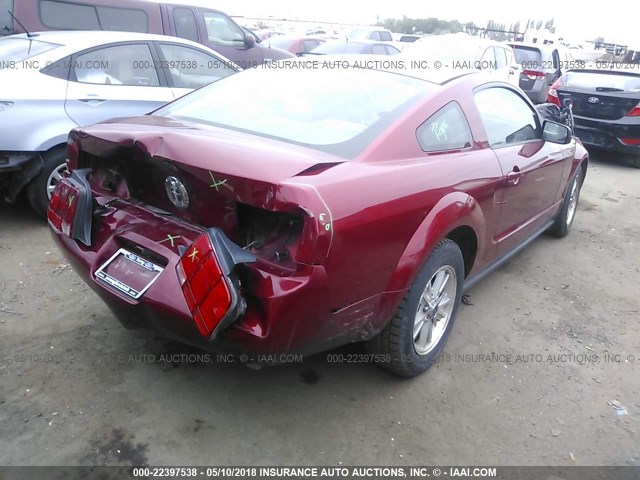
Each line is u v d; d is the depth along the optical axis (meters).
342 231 2.13
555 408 2.89
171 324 2.22
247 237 2.18
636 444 2.68
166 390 2.74
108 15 7.07
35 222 4.73
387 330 2.73
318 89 3.01
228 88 3.23
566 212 5.26
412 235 2.56
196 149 2.17
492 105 3.56
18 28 6.47
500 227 3.57
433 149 2.86
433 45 10.83
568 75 9.45
